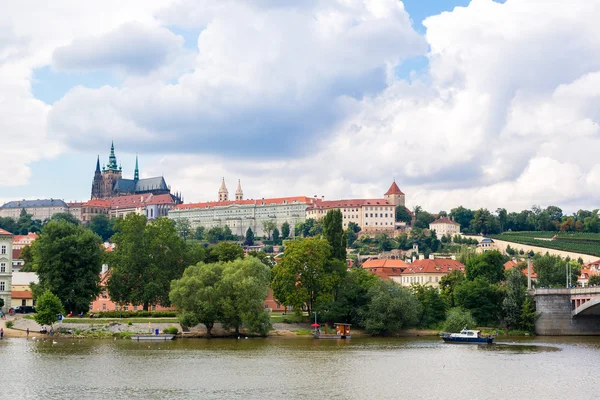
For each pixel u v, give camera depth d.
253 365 157.62
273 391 131.00
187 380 140.00
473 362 164.62
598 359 169.38
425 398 126.56
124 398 124.75
